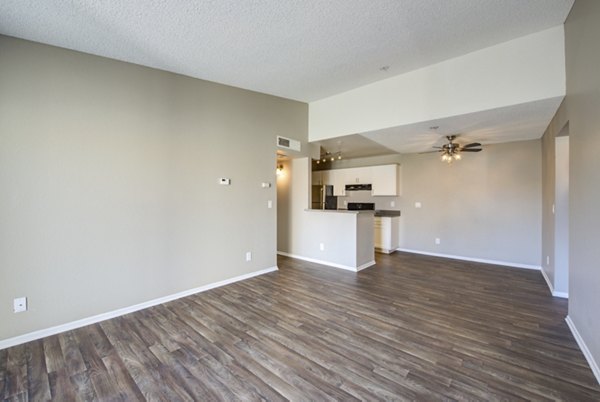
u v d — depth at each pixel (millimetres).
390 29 2574
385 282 3926
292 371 1951
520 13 2389
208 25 2383
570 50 2412
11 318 2285
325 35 2637
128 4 2035
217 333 2484
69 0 1943
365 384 1814
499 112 3137
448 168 5590
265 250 4363
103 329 2562
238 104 3955
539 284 3850
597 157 1871
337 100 4492
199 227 3518
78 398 1703
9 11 2012
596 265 1910
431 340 2361
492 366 1998
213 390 1765
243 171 4016
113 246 2818
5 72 2244
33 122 2359
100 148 2721
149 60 2928
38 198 2393
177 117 3295
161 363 2047
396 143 5047
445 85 3316
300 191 5254
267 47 2818
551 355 2131
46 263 2441
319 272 4410
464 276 4230
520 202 4809
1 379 1871
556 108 2996
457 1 2189
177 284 3311
